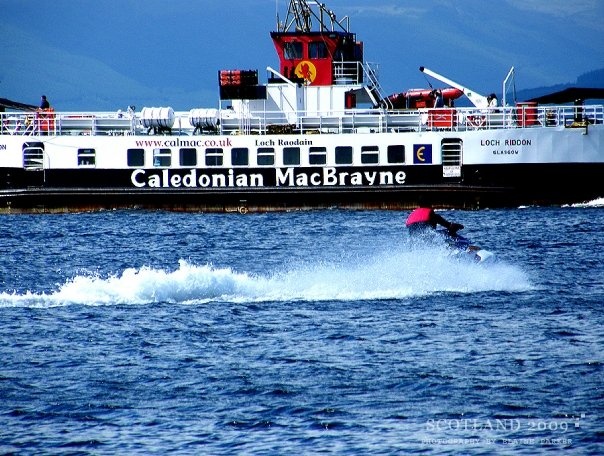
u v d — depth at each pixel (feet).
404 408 237.25
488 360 268.62
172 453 215.51
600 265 430.61
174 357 274.98
